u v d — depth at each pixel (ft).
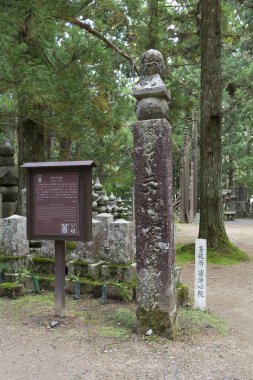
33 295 17.56
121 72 43.86
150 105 12.73
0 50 21.26
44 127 29.55
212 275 24.16
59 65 29.22
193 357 11.37
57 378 10.17
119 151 60.34
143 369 10.57
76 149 57.62
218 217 29.81
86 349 11.89
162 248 12.62
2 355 11.60
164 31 36.50
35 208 14.73
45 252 19.47
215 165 29.66
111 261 17.76
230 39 40.24
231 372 10.52
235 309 17.10
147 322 12.78
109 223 18.16
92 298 17.03
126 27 34.19
